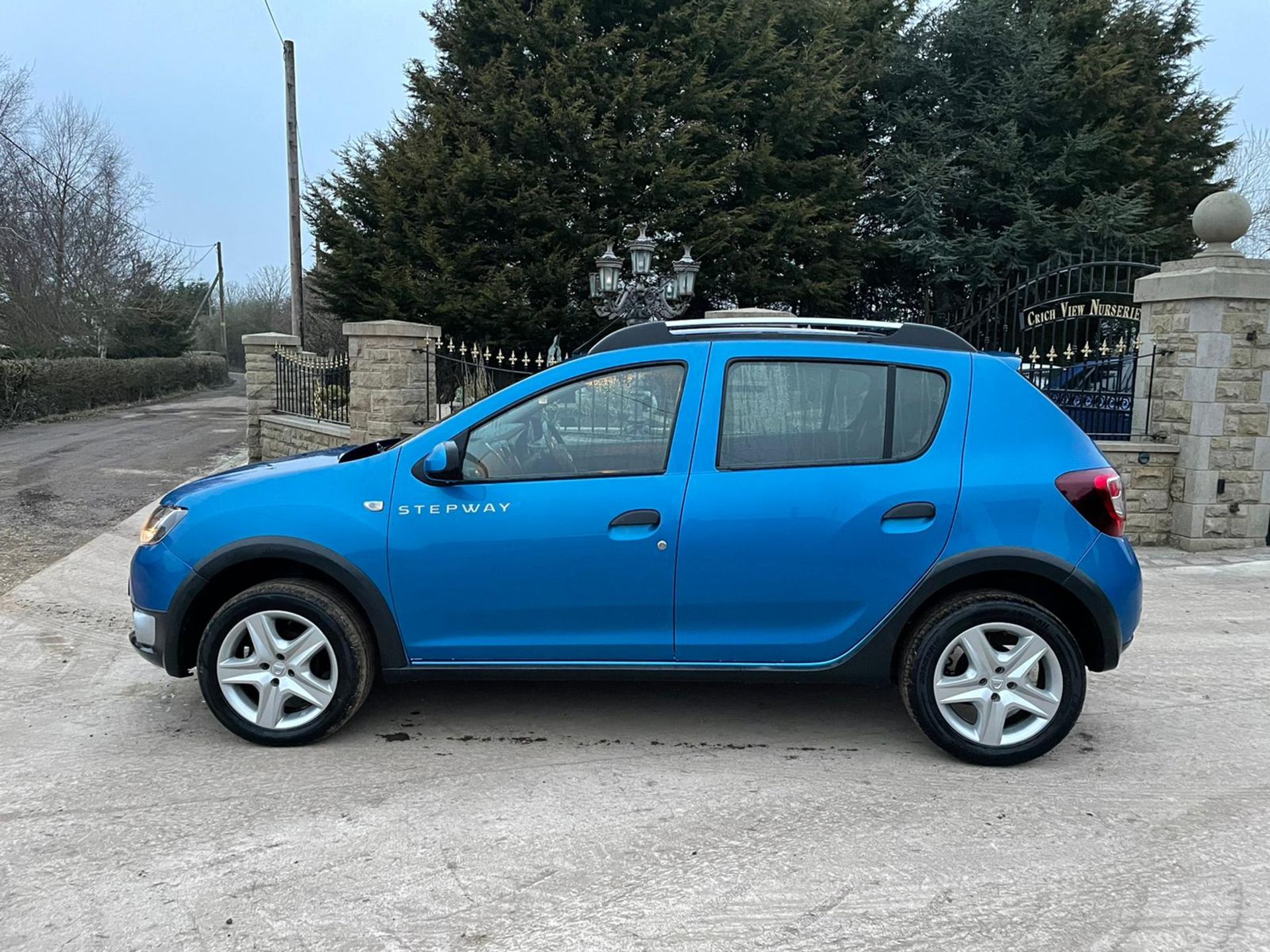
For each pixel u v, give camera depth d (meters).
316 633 3.77
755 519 3.64
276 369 13.70
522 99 16.23
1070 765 3.78
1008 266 17.58
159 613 3.79
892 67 18.97
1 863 2.92
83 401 25.69
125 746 3.86
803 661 3.75
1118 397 9.04
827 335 3.84
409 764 3.72
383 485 3.76
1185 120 19.36
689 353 3.79
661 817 3.28
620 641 3.73
